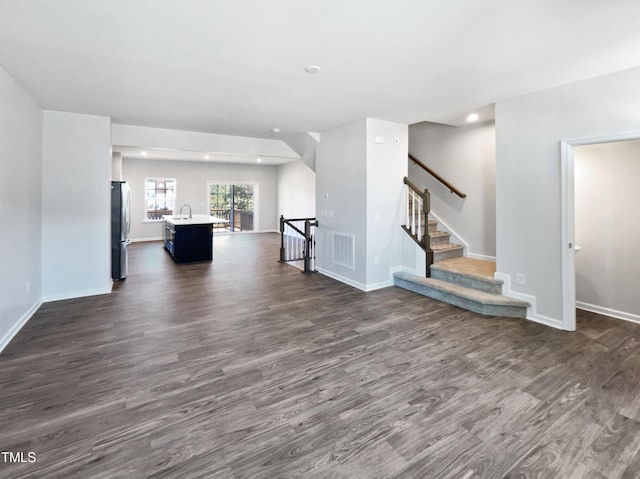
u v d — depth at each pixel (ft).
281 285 16.79
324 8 6.27
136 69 9.29
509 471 5.29
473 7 6.23
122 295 14.89
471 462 5.48
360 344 9.99
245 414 6.72
